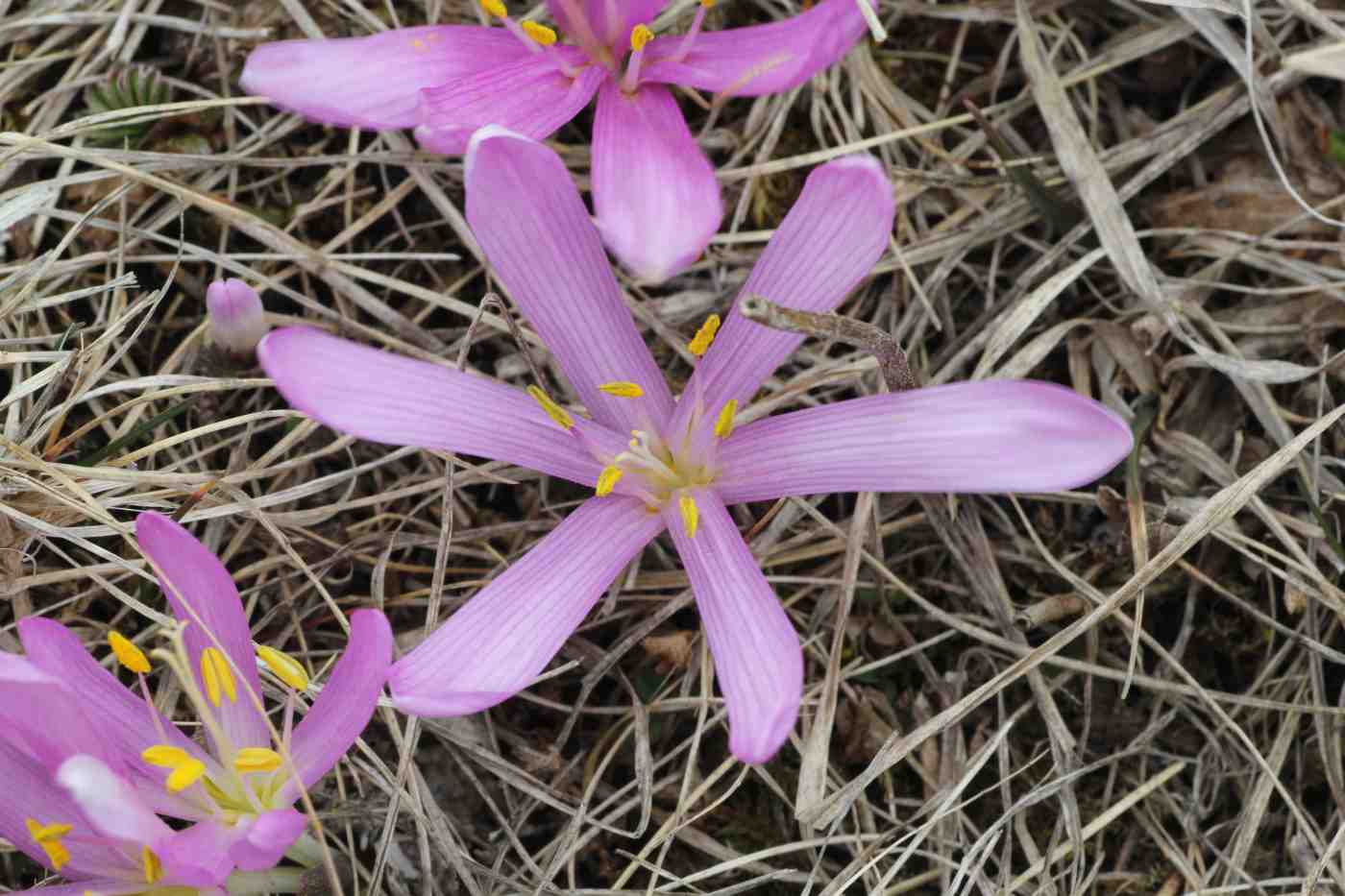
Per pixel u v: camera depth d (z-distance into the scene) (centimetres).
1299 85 33
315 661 32
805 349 33
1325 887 31
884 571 31
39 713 28
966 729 32
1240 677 32
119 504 31
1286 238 32
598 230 30
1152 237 33
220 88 33
